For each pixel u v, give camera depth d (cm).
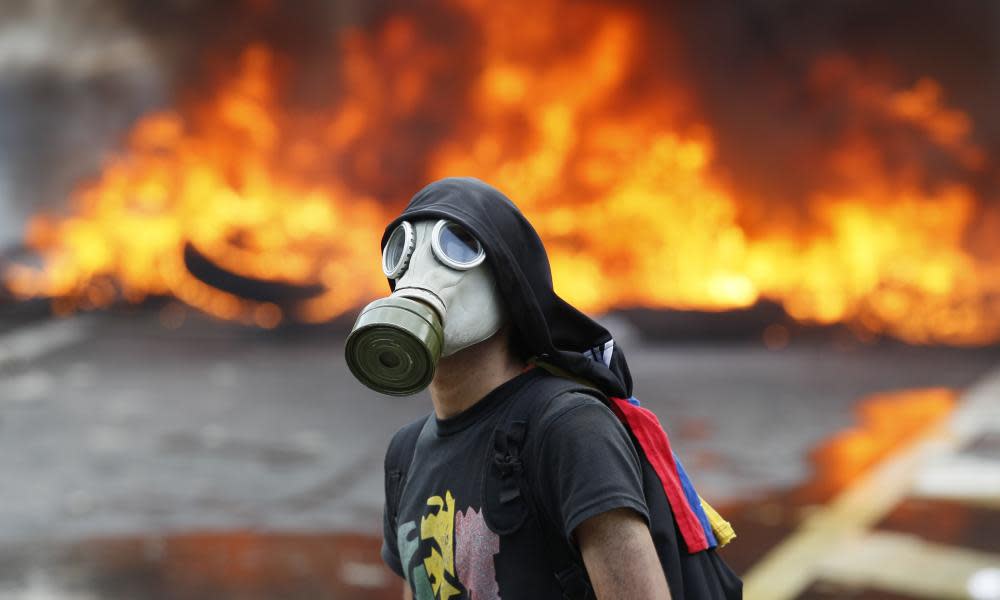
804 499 2208
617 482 408
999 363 4831
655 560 409
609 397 467
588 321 475
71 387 3962
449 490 447
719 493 2267
